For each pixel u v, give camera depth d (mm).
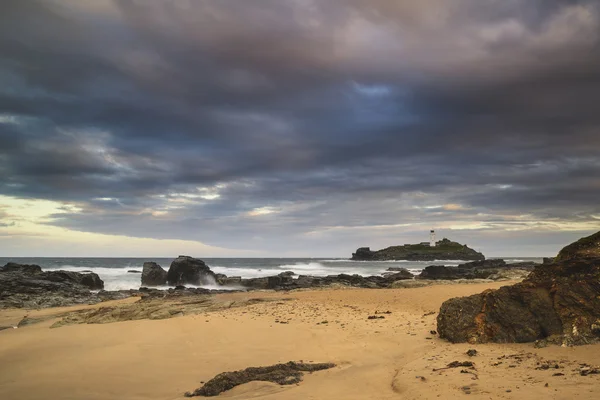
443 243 180375
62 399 8969
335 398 7992
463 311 12711
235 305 24016
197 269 52062
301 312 19984
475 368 8867
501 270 47562
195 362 11539
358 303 23453
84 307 28141
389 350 12172
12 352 13391
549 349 9914
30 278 40312
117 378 10297
